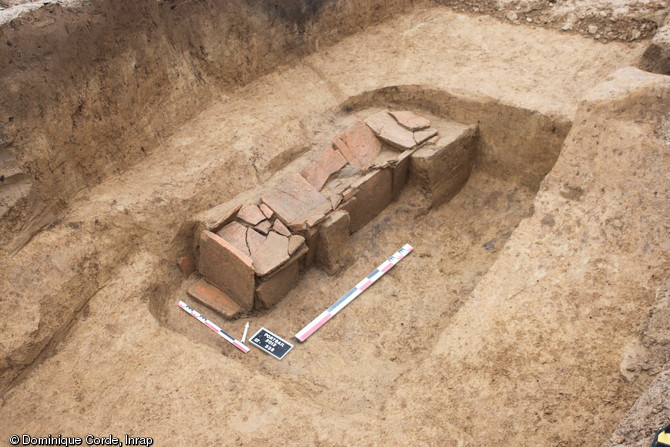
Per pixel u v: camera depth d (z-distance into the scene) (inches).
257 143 172.1
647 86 140.4
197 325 150.5
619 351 111.9
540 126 176.1
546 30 209.6
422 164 174.1
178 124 176.6
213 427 114.7
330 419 114.8
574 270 127.8
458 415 110.2
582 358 113.0
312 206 157.2
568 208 139.0
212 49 183.2
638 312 116.6
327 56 212.5
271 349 145.3
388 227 179.9
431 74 199.3
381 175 172.1
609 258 127.0
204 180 160.2
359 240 175.5
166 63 171.0
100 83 151.6
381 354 146.2
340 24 216.5
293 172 172.7
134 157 164.2
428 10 232.7
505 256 135.1
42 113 138.1
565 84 184.4
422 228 182.2
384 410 113.8
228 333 149.4
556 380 111.0
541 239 136.4
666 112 136.5
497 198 191.2
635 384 106.8
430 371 118.0
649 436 80.1
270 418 115.9
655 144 133.6
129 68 158.7
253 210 156.7
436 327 153.1
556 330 118.6
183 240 156.7
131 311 138.9
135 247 149.1
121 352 130.1
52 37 136.8
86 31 144.3
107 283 143.0
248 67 194.7
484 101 184.2
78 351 130.3
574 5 205.9
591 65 189.9
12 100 131.0
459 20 224.5
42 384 124.1
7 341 123.1
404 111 192.1
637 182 132.6
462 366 117.3
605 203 134.6
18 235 133.4
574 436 103.0
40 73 135.8
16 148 133.3
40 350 128.0
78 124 147.9
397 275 167.8
